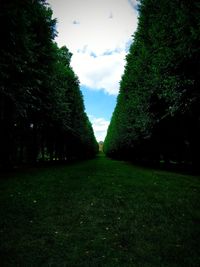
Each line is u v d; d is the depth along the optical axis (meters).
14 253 6.29
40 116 27.89
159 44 17.97
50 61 25.28
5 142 24.09
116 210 10.05
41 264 5.78
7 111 20.50
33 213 9.51
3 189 13.62
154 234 7.57
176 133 25.50
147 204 10.97
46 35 24.39
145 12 24.20
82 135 57.72
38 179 17.80
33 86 19.61
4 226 8.06
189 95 14.18
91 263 5.83
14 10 13.48
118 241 7.05
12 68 16.17
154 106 21.28
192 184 16.23
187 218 9.05
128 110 33.03
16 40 15.06
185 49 12.84
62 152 53.66
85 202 11.27
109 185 15.72
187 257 6.15
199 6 12.14
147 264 5.80
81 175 21.14
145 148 36.47
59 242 6.96
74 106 47.09
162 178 19.33
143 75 26.58
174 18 15.52
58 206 10.52
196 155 24.28
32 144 31.34
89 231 7.78
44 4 19.88
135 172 24.45
